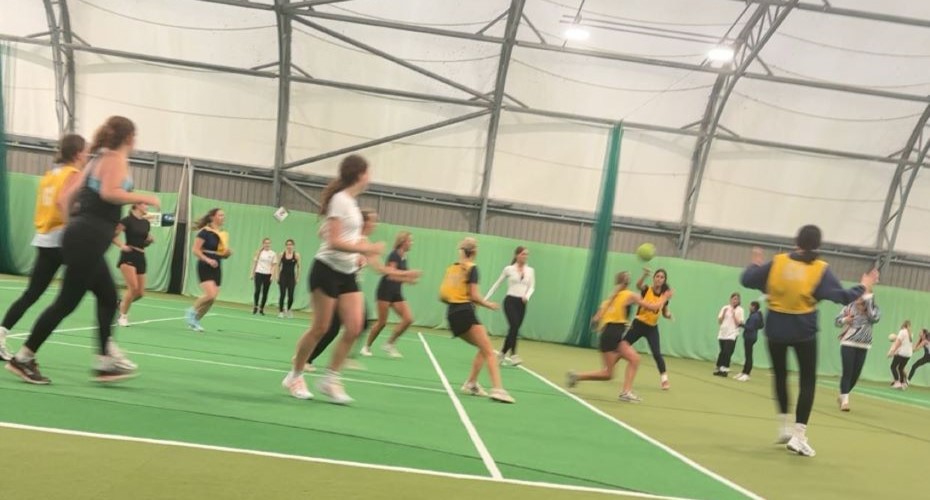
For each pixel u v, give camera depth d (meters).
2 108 18.58
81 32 18.27
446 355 11.87
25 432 3.96
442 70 18.44
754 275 6.31
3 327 5.75
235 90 18.81
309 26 17.20
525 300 11.71
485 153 19.41
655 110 19.09
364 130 19.16
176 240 19.16
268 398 5.77
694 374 14.17
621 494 4.19
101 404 4.77
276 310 18.06
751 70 18.39
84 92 18.91
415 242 19.19
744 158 19.62
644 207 20.08
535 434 5.77
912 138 19.05
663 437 6.37
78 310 10.80
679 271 19.38
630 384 8.58
